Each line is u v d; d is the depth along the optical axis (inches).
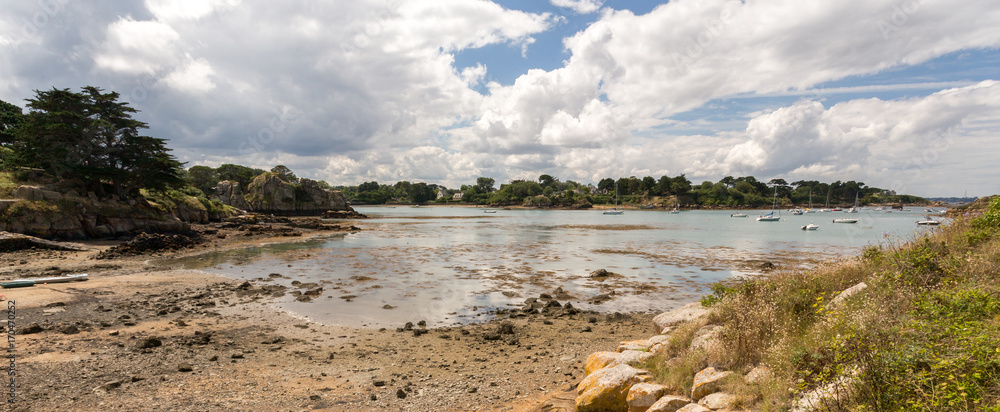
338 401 341.1
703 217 5231.3
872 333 223.8
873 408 185.3
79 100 1771.7
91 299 713.0
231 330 558.3
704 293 848.9
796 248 1669.5
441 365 438.3
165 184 2078.0
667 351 341.1
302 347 494.3
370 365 435.2
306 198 5118.1
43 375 374.0
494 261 1296.8
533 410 319.6
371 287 880.9
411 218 4662.9
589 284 938.7
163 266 1132.5
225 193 4404.5
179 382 371.6
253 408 323.0
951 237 425.4
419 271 1094.4
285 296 780.6
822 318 287.0
